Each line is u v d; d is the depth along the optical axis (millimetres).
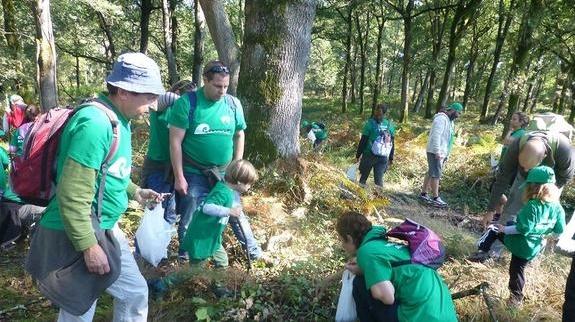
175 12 22453
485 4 23891
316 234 4898
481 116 24641
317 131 11656
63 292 2182
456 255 4887
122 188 2314
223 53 7461
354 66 32500
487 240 4172
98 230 2207
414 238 2672
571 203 8414
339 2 21625
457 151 11289
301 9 5703
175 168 3615
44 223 2221
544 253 4648
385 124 7859
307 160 6188
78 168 2002
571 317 2963
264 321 3309
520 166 4156
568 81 24531
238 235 4023
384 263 2590
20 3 14094
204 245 3562
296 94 5855
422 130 19016
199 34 19078
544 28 17953
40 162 2127
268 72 5746
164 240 3398
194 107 3582
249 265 3936
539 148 3916
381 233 2787
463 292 3387
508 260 4770
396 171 9859
